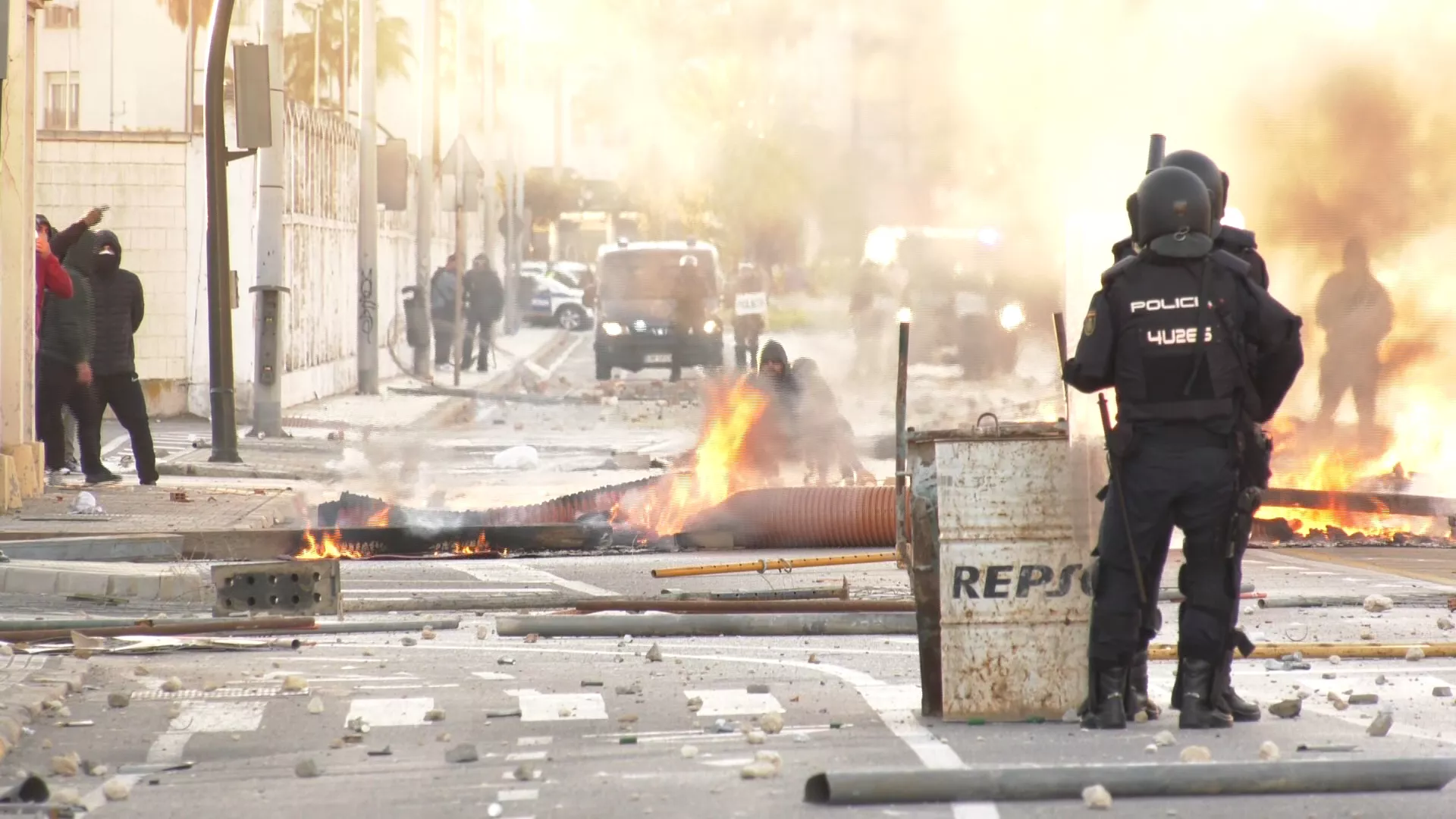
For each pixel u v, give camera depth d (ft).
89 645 126.21
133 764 88.99
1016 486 95.86
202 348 387.96
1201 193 90.68
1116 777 76.95
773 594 148.15
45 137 380.99
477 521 215.10
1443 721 95.86
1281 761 78.84
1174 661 118.21
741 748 89.51
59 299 243.19
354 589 165.99
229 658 123.65
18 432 228.02
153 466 250.78
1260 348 90.68
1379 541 208.03
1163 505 90.94
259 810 77.82
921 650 96.99
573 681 112.68
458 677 114.62
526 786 81.10
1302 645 121.19
